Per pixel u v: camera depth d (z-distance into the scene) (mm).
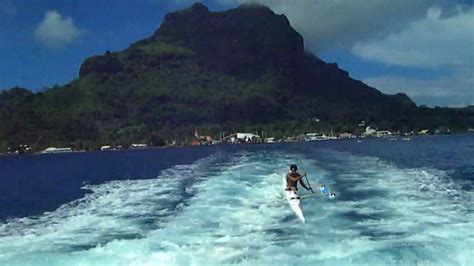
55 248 12555
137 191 26047
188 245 12039
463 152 59500
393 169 32625
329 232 12961
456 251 10555
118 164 63469
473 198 18172
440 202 17250
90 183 35281
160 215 17234
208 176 31859
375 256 10336
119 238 13484
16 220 18719
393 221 14086
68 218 17922
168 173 39219
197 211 17141
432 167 34469
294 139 186375
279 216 15578
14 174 54250
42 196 28484
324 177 27484
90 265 10492
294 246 11547
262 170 32688
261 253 11008
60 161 84688
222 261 10438
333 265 9875
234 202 18875
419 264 9781
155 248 11773
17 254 12008
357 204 17422
